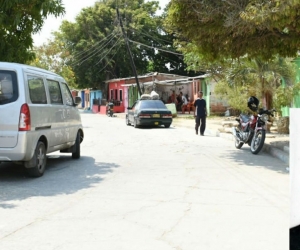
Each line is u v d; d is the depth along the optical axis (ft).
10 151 25.32
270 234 16.19
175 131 69.15
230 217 18.51
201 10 32.30
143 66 168.25
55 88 31.89
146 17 162.09
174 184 25.68
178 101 132.46
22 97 25.63
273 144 42.24
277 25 28.86
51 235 16.06
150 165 33.19
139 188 24.52
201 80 112.27
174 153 40.65
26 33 35.47
